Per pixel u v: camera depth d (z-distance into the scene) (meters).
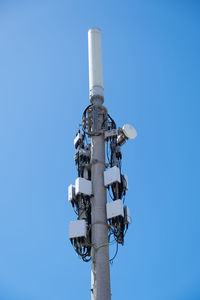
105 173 16.53
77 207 16.62
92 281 14.33
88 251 15.55
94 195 16.20
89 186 16.39
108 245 15.02
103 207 15.87
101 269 14.27
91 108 18.62
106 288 13.91
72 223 15.57
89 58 20.14
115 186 16.34
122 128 17.70
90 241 15.55
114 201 15.62
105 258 14.61
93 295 13.94
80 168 17.48
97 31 20.70
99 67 19.64
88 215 16.36
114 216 15.23
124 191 16.88
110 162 17.52
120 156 17.80
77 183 16.39
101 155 17.27
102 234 15.15
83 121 18.52
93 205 15.97
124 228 15.91
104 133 17.89
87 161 17.77
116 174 16.20
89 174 17.78
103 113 18.33
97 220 15.48
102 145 17.62
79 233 15.20
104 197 16.20
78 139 18.34
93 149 17.42
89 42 20.53
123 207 16.22
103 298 13.65
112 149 17.59
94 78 19.34
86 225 15.64
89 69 19.88
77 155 17.97
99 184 16.42
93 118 18.00
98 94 18.84
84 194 16.14
